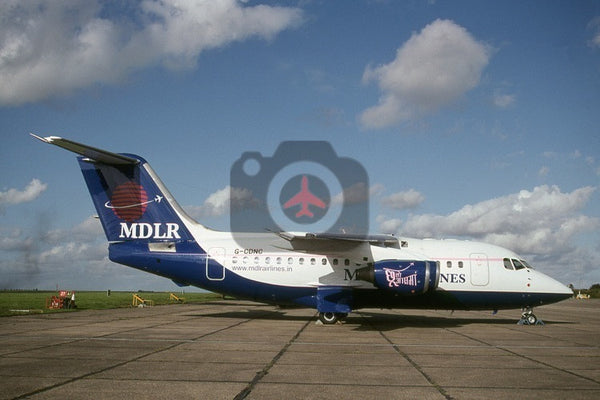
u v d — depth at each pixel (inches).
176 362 376.2
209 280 757.9
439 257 762.2
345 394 279.0
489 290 757.3
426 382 314.0
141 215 768.3
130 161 757.9
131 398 264.2
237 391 283.0
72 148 683.4
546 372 351.9
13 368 346.6
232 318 832.3
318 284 732.7
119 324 687.1
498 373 346.6
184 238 766.5
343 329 656.4
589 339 564.7
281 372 341.4
